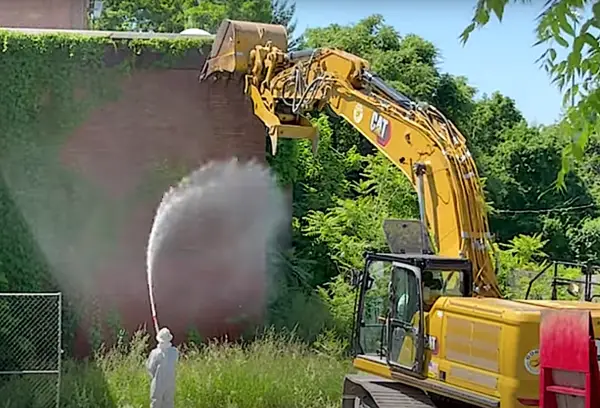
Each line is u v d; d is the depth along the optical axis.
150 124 20.39
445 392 9.86
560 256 39.44
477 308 9.66
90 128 20.11
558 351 6.04
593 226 38.94
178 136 20.56
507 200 41.38
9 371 16.33
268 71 15.81
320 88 13.68
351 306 21.55
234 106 20.81
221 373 16.23
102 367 16.95
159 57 20.41
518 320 9.10
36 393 15.61
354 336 11.75
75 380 16.22
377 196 28.50
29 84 19.72
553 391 6.07
